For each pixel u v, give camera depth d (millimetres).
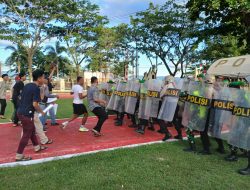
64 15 33469
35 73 6832
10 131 10430
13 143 8625
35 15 32844
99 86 12859
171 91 8477
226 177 5777
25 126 6727
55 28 35469
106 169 6137
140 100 9734
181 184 5391
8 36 32281
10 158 6906
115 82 12562
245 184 5457
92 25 37375
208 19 15078
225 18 14320
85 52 39438
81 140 8906
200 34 16688
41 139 8312
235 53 26094
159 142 8555
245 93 6270
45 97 10164
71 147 8031
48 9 33531
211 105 7223
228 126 6996
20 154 6746
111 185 5344
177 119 8828
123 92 11336
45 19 33562
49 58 48656
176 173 5934
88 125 11500
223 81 8031
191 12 14977
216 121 7145
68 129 10609
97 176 5750
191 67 31234
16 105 11102
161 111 8656
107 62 40188
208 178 5695
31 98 6707
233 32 15602
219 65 13328
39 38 35250
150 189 5191
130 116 11609
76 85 10000
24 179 5621
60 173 5922
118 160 6746
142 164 6457
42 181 5520
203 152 7406
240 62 12492
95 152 7414
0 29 32469
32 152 7469
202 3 14000
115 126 11297
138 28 30281
